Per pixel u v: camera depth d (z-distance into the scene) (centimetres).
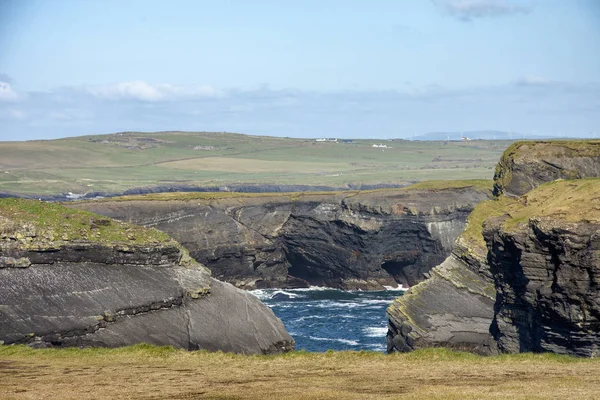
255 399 3588
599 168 13950
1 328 7481
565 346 8262
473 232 12156
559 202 9325
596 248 7894
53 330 7769
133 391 3834
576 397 3569
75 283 8438
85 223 9219
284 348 9438
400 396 3622
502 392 3734
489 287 11294
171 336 8581
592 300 7894
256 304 9875
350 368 4734
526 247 8625
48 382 4116
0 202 9025
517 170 14250
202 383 4103
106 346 8031
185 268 9619
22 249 8262
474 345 10344
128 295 8675
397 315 10975
